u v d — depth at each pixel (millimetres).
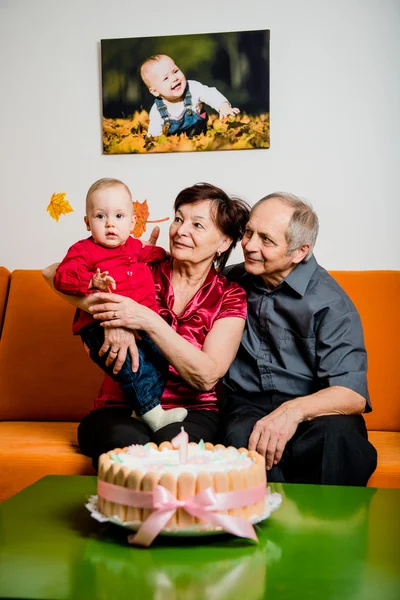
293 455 1729
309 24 2555
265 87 2557
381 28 2525
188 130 2594
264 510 1151
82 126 2668
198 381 1792
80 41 2660
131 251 1912
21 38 2691
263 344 2006
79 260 1779
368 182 2541
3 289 2418
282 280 1961
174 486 1071
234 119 2572
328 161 2557
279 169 2578
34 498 1321
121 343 1723
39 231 2695
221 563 1007
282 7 2564
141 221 2627
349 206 2553
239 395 2045
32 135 2693
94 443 1704
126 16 2633
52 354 2283
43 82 2684
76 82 2668
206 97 2580
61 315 2312
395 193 2529
